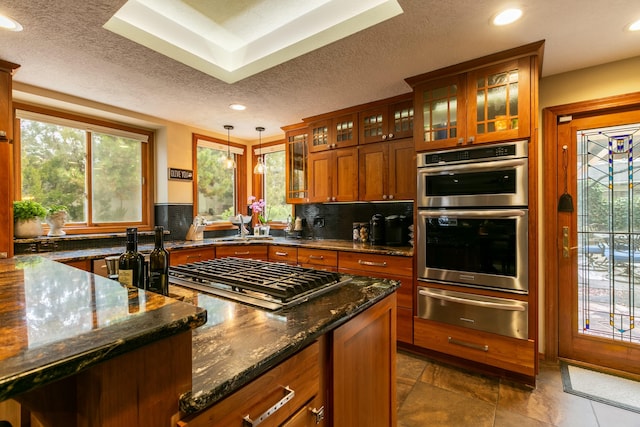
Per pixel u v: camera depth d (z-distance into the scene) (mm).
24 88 2518
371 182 3061
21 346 442
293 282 1188
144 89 2639
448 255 2342
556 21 1709
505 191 2117
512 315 2090
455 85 2277
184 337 579
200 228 3678
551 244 2445
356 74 2373
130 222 3441
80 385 507
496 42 1927
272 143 4391
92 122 3125
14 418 925
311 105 3082
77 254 2523
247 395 687
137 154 3525
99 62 2152
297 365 837
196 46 2256
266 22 2113
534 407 1875
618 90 2193
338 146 3275
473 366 2305
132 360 506
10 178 2150
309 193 3539
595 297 2338
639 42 1937
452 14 1650
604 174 2301
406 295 2553
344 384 1030
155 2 1897
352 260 2869
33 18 1648
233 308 1013
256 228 4207
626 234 2248
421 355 2529
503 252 2129
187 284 1287
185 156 3771
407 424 1742
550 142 2436
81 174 3074
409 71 2320
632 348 2219
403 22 1721
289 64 2207
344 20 1878
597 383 2119
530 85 2018
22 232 2498
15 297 680
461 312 2281
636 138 2195
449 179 2338
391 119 2918
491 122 2150
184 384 576
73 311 593
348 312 1004
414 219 2512
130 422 504
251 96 2818
